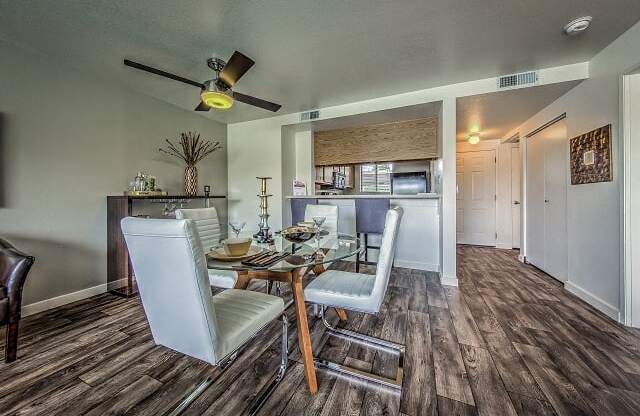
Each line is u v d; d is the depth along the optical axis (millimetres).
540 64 2496
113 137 2885
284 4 1724
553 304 2438
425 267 3584
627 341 1797
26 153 2262
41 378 1474
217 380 1466
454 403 1288
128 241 1103
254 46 2201
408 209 3664
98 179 2756
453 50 2262
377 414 1229
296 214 3992
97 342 1838
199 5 1729
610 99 2146
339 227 3908
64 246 2496
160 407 1279
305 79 2811
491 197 5176
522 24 1916
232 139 4504
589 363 1573
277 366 1588
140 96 3146
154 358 1659
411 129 3852
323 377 1488
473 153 5301
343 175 5320
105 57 2375
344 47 2221
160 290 1081
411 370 1531
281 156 4141
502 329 1986
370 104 3412
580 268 2584
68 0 1677
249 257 1529
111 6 1738
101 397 1338
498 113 3459
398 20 1879
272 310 1388
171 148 3537
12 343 1614
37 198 2326
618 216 2072
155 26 1945
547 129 3348
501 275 3350
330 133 4375
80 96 2607
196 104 3551
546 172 3381
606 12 1785
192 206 3859
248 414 1236
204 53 2305
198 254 981
